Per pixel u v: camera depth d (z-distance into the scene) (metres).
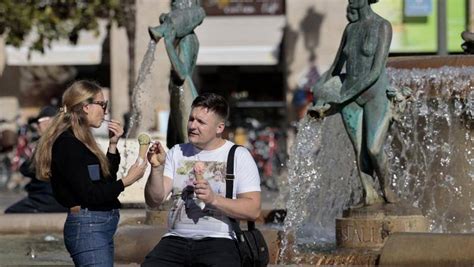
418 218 10.34
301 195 11.72
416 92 12.04
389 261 9.37
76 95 7.32
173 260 7.18
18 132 29.67
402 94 10.69
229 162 7.16
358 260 9.78
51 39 26.31
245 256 7.11
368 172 10.57
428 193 12.18
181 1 12.13
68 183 7.25
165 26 11.93
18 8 25.58
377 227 10.24
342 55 10.66
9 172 27.62
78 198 7.25
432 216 12.20
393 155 12.23
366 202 10.50
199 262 7.15
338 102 10.48
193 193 7.18
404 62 12.19
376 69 10.36
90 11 26.06
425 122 12.08
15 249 12.15
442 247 9.05
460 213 12.12
